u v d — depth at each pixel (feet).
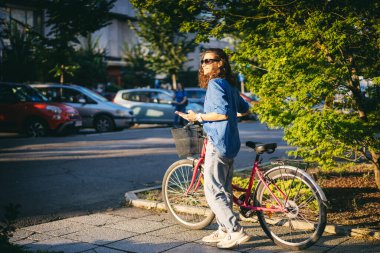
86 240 15.43
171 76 99.91
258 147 14.55
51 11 52.70
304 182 13.96
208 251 14.08
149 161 33.19
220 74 14.29
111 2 54.13
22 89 53.31
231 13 20.54
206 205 17.19
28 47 70.13
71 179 27.09
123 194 23.09
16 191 24.09
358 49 18.45
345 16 18.11
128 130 60.80
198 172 16.63
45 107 51.06
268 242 14.79
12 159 34.58
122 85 120.78
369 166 24.53
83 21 53.57
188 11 20.71
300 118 16.78
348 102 18.95
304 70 16.72
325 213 13.53
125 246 14.70
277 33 18.76
